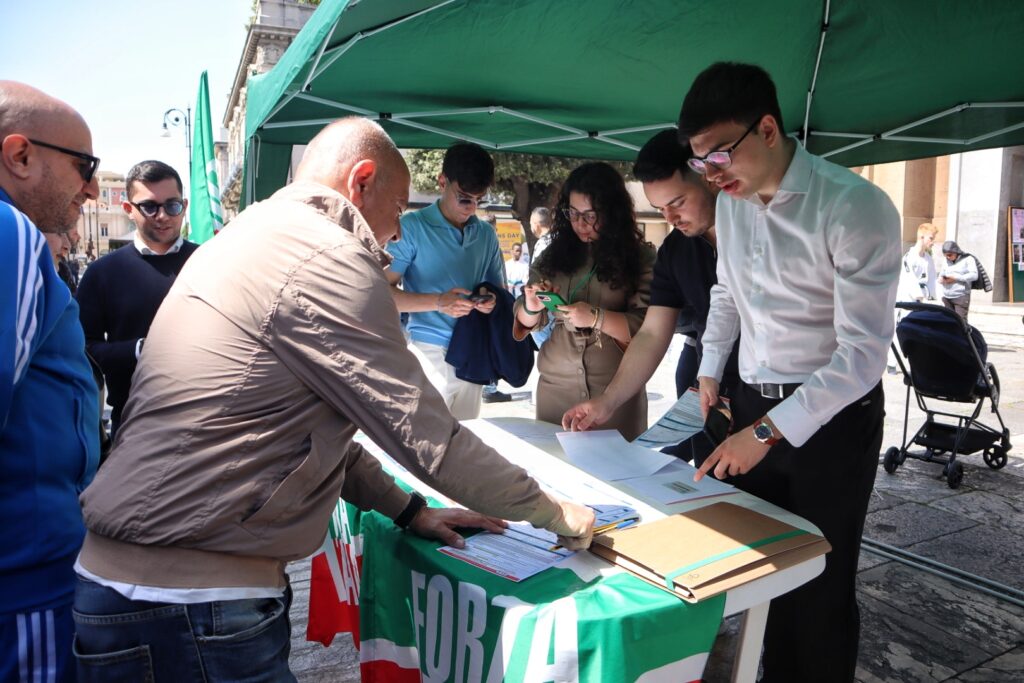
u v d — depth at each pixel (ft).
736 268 6.23
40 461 4.48
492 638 3.93
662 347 7.61
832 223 5.40
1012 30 9.48
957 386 15.07
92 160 4.97
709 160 5.35
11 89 4.67
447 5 7.79
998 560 11.22
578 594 3.98
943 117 12.89
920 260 31.89
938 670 8.21
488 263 10.78
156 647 3.64
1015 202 51.06
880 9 9.37
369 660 5.21
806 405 5.20
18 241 4.09
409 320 10.46
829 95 12.14
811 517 6.08
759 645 4.58
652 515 5.14
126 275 9.20
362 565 5.38
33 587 4.44
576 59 10.10
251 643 3.76
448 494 3.88
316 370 3.62
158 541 3.57
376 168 4.24
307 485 3.78
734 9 9.21
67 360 4.82
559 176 44.91
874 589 10.18
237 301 3.61
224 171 97.14
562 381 8.45
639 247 8.23
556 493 5.57
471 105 11.94
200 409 3.58
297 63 7.75
